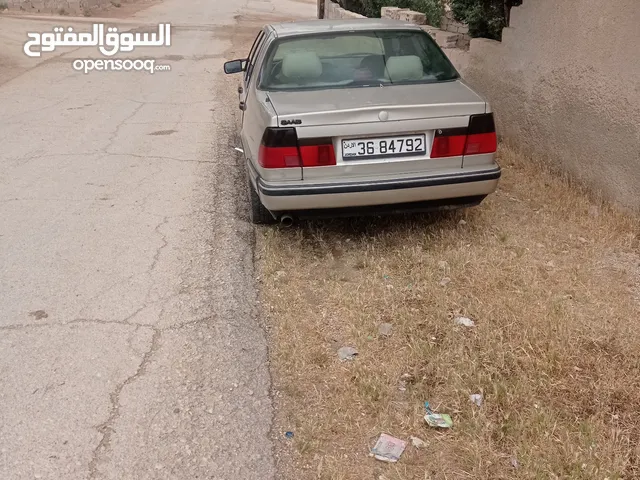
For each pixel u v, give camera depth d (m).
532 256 4.65
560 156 6.04
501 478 2.76
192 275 4.61
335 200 4.45
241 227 5.44
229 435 3.08
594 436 2.94
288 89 4.95
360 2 15.42
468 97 4.66
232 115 9.61
